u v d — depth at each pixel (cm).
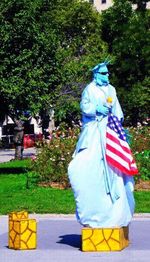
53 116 4772
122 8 3991
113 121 1113
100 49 4619
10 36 2520
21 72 2541
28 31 2550
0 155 4747
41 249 1123
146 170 2206
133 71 3903
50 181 2189
